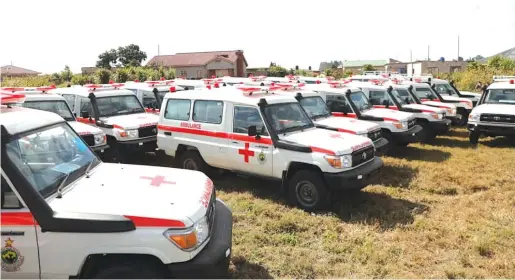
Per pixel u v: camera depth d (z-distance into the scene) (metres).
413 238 5.44
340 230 5.71
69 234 2.99
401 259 4.89
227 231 3.80
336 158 6.15
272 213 6.27
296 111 7.52
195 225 3.25
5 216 2.96
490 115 11.85
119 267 3.11
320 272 4.58
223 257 3.39
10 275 3.01
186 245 3.14
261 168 6.87
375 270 4.61
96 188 3.52
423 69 56.78
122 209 3.16
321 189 6.29
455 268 4.63
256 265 4.68
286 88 9.48
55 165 3.58
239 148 7.11
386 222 6.00
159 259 3.11
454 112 13.90
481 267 4.72
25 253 2.98
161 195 3.50
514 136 11.91
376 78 16.14
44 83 27.19
